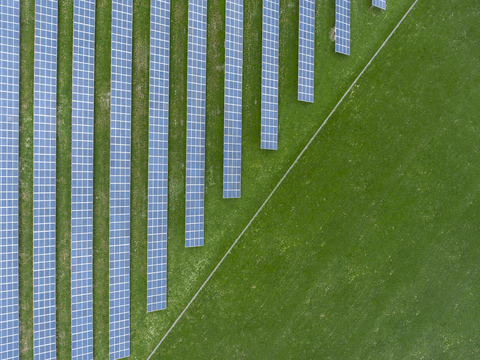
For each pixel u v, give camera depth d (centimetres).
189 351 1666
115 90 1516
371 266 1852
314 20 1762
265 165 1755
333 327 1805
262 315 1744
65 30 1518
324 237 1812
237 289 1720
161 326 1636
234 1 1634
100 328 1563
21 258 1480
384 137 1867
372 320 1842
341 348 1809
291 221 1781
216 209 1698
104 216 1570
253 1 1717
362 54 1842
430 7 1884
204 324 1683
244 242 1731
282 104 1764
